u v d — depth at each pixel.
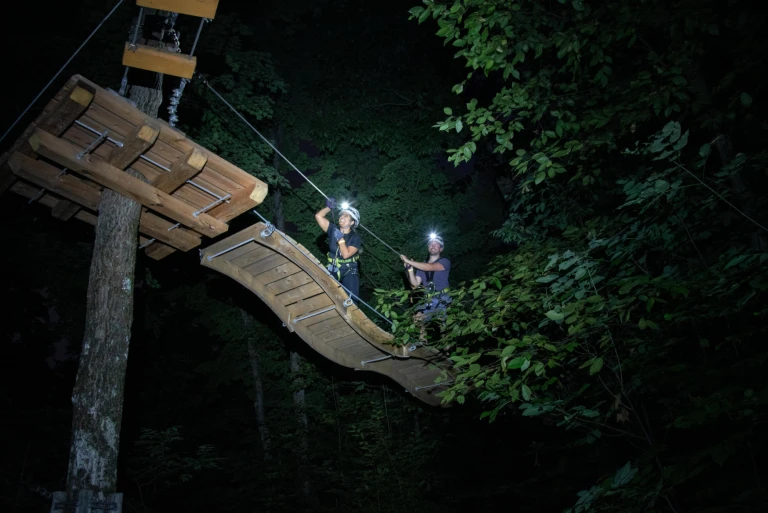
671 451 6.50
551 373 6.32
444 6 6.14
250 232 6.84
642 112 6.07
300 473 12.53
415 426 13.60
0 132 11.91
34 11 12.20
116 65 10.29
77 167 5.52
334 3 14.65
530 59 8.95
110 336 5.57
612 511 4.55
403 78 14.50
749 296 4.15
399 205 14.02
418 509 11.75
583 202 9.94
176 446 14.85
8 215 11.76
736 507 4.30
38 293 12.96
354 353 8.73
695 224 5.86
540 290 6.18
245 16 14.47
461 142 14.28
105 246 5.84
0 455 11.38
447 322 6.43
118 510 5.09
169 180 5.85
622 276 5.53
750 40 6.62
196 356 18.17
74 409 5.32
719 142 6.87
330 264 8.38
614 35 6.30
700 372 4.54
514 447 14.15
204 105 11.77
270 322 13.55
